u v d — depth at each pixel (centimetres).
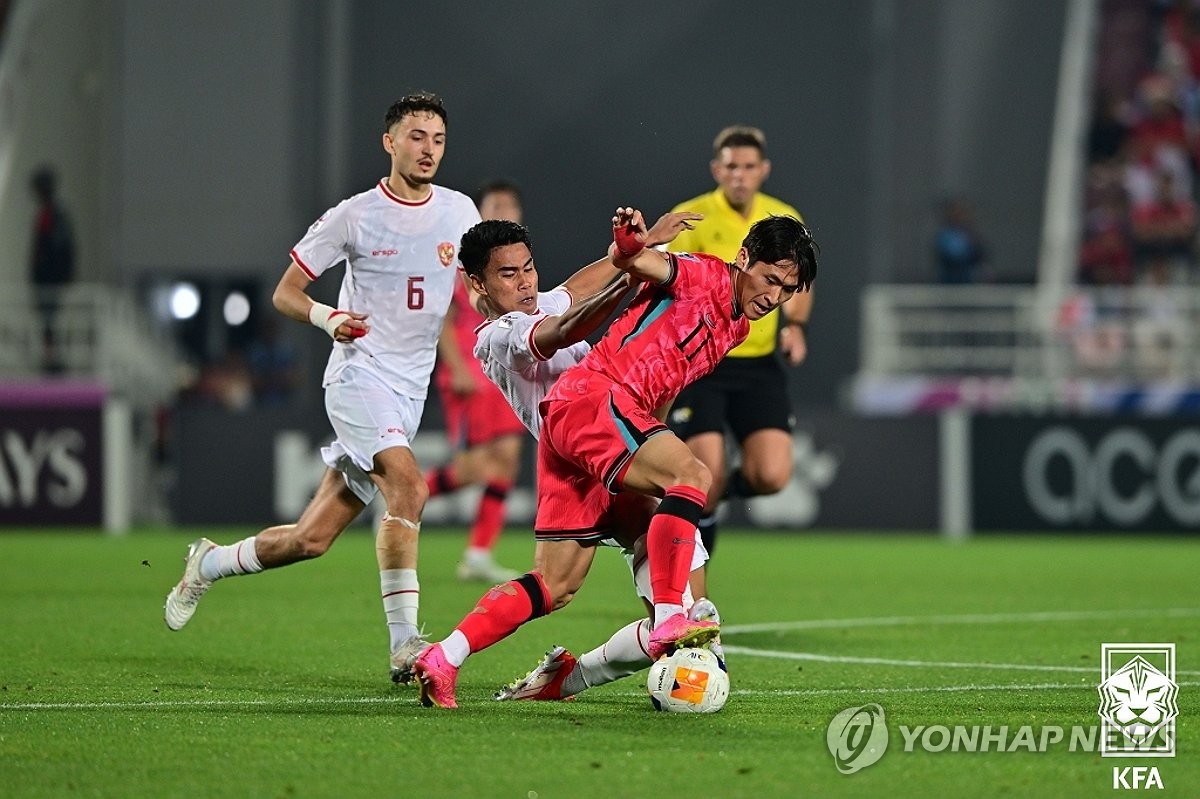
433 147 2333
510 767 1608
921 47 8119
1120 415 5859
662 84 8188
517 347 2033
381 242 2344
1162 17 8381
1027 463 5900
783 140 8162
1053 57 8094
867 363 6675
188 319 8094
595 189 8188
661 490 1969
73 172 7600
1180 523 5838
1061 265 7450
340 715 1920
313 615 3178
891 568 4553
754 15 8150
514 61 8169
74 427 5850
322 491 2388
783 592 3838
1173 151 7838
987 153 8112
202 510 5925
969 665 2447
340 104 8075
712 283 1988
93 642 2705
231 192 7962
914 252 8069
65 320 6431
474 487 6000
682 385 2036
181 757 1658
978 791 1516
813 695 2103
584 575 2069
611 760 1644
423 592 3712
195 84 7944
